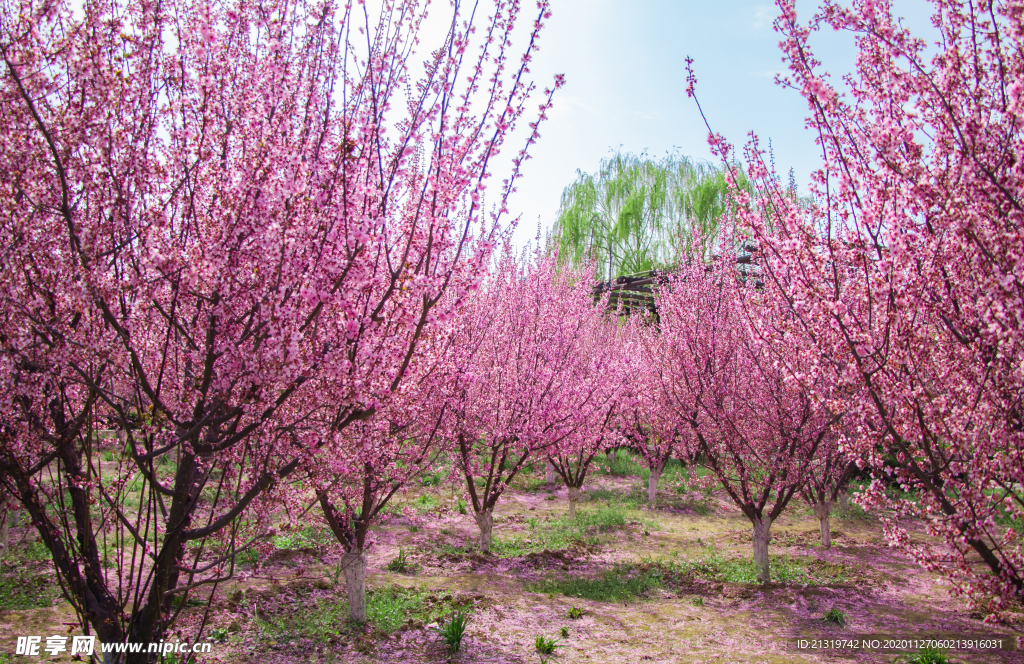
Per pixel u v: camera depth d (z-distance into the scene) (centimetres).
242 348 280
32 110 248
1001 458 319
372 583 731
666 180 2144
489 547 921
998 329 312
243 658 513
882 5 345
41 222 296
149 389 281
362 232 274
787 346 447
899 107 353
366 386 296
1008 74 327
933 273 330
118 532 338
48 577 647
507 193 331
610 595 762
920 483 365
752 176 415
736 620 682
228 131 297
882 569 891
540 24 319
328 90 319
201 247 284
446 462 954
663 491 1437
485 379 789
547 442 880
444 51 319
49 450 326
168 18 312
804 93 353
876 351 338
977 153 319
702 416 802
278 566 756
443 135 309
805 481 801
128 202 283
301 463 323
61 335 276
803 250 367
